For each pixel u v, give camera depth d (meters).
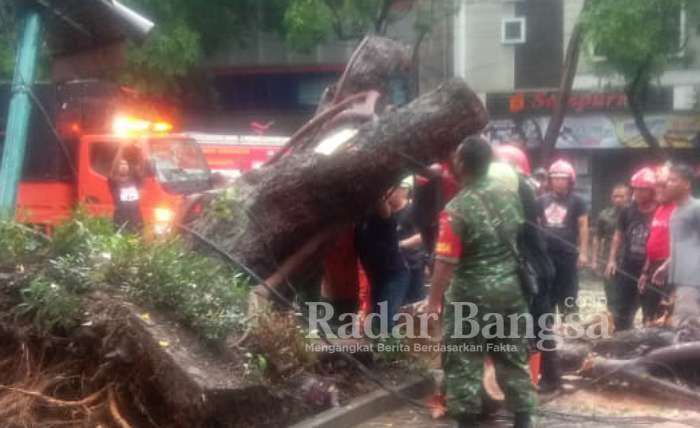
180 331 6.53
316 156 8.56
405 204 10.74
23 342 6.52
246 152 21.30
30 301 6.41
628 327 11.24
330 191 8.53
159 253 6.82
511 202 6.79
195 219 8.62
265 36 31.28
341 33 26.31
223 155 21.02
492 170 6.95
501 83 29.89
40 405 6.45
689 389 8.31
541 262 8.01
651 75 24.34
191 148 19.55
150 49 26.28
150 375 6.35
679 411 8.04
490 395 7.44
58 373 6.52
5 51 22.06
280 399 7.04
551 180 10.93
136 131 19.12
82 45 8.88
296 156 8.71
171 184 18.75
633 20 23.19
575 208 10.90
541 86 29.61
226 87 32.09
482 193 6.74
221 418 6.45
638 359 8.46
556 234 10.73
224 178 15.29
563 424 7.52
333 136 9.09
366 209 8.76
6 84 19.89
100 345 6.41
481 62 29.97
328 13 25.72
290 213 8.55
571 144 29.25
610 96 28.58
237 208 8.47
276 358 7.28
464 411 6.72
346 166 8.44
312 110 31.55
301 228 8.62
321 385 7.45
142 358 6.30
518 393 6.78
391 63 9.91
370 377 7.95
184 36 26.86
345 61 30.83
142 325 6.30
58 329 6.50
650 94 28.23
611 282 11.42
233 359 6.62
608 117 28.73
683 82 27.81
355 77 9.82
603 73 24.64
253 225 8.46
